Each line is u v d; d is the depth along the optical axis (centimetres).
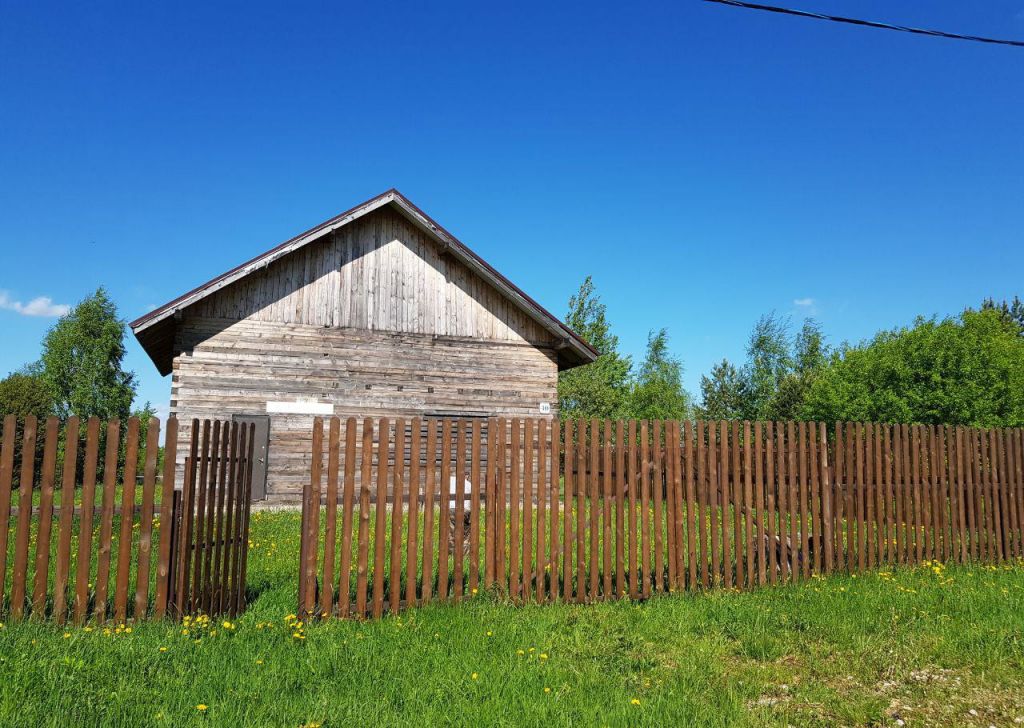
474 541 670
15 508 534
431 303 1734
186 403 1538
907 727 421
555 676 481
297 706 416
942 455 888
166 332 1645
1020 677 493
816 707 449
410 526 638
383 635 559
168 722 379
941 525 876
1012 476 932
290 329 1623
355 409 1642
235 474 650
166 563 557
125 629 526
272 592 708
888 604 667
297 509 1563
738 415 5697
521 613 635
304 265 1656
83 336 4688
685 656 536
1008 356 3005
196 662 480
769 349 5906
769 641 561
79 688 409
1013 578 794
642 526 725
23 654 446
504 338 1778
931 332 3177
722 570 769
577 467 710
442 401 1708
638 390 5719
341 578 612
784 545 772
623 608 665
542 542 687
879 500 838
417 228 1752
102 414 4678
